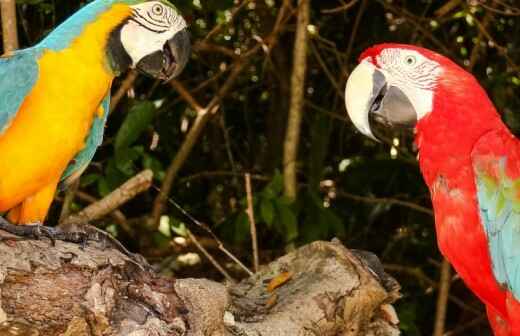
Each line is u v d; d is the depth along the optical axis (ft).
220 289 12.79
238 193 27.73
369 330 14.28
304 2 22.91
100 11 15.49
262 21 26.71
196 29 25.91
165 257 24.14
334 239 14.84
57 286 11.46
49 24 23.12
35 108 14.44
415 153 26.99
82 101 14.82
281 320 13.57
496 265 15.39
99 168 22.61
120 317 11.75
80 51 14.97
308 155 27.68
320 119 25.23
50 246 11.80
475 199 15.30
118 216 23.25
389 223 28.14
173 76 16.75
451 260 16.07
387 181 27.25
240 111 28.76
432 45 27.25
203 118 23.73
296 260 14.93
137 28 15.97
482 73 26.63
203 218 27.27
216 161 27.96
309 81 27.86
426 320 27.91
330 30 27.55
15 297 11.18
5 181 14.62
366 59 16.43
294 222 21.47
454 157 15.38
